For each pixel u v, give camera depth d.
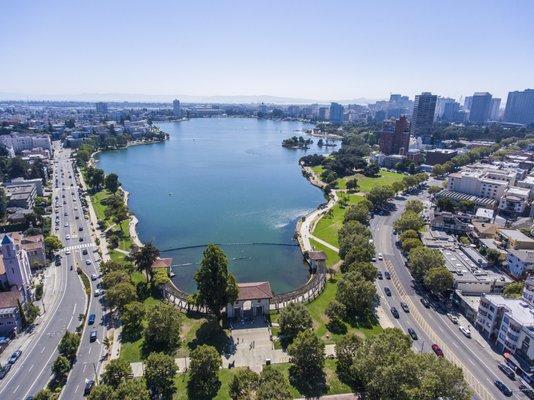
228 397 119.94
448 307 175.88
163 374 119.50
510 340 141.62
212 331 152.25
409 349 127.50
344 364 131.12
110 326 157.50
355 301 165.25
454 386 108.69
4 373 130.75
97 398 107.12
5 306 153.00
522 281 185.00
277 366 135.50
